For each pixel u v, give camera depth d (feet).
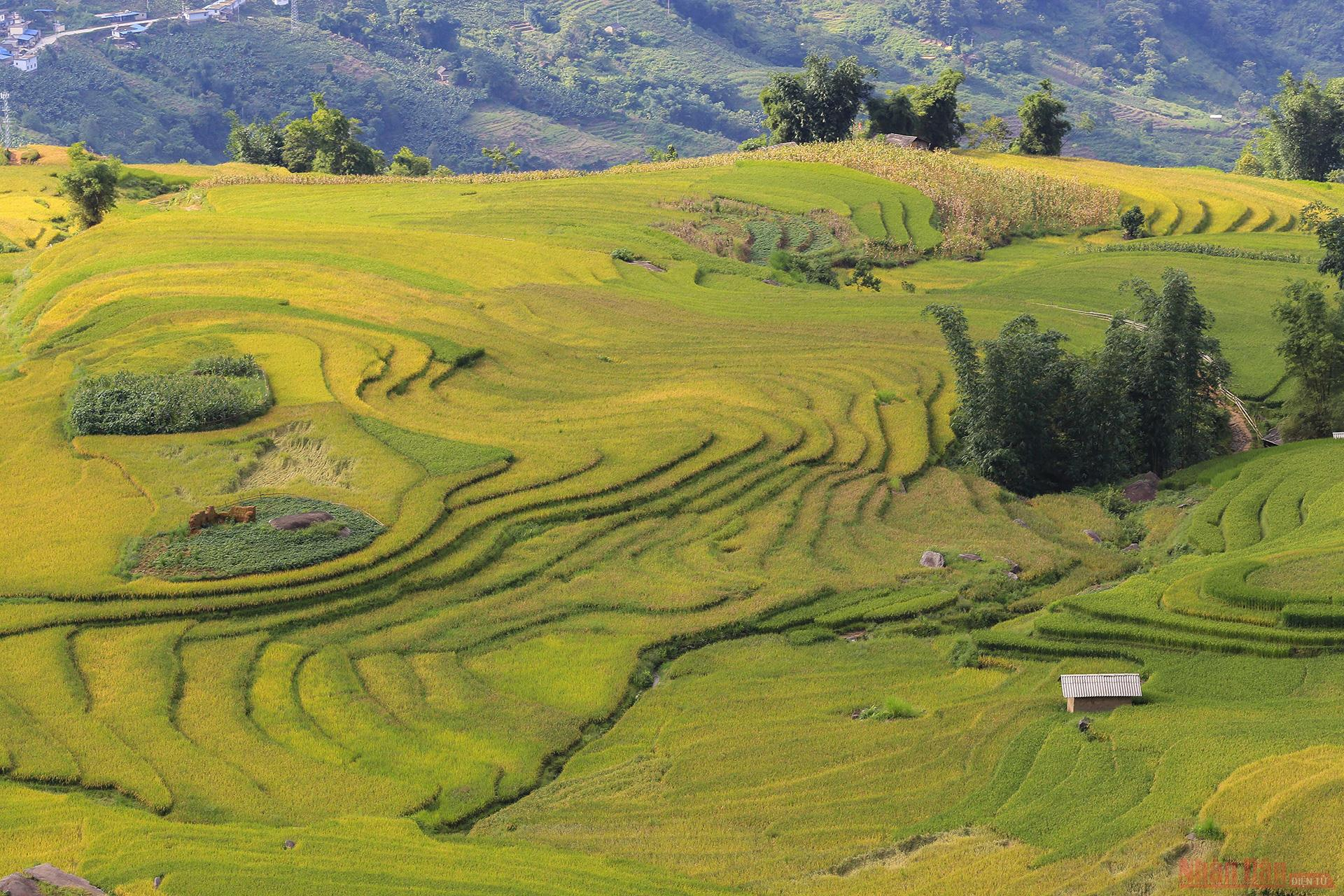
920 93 513.04
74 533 148.25
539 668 127.95
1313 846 80.38
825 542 155.12
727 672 126.52
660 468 170.09
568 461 170.91
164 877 87.71
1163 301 182.60
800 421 188.14
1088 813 89.61
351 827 98.02
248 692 120.88
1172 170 458.91
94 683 120.37
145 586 136.26
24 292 260.83
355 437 176.04
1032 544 154.20
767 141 539.70
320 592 137.80
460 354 211.41
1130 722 101.65
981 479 176.55
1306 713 100.37
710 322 241.76
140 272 251.60
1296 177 483.51
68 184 328.90
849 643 132.05
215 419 179.32
